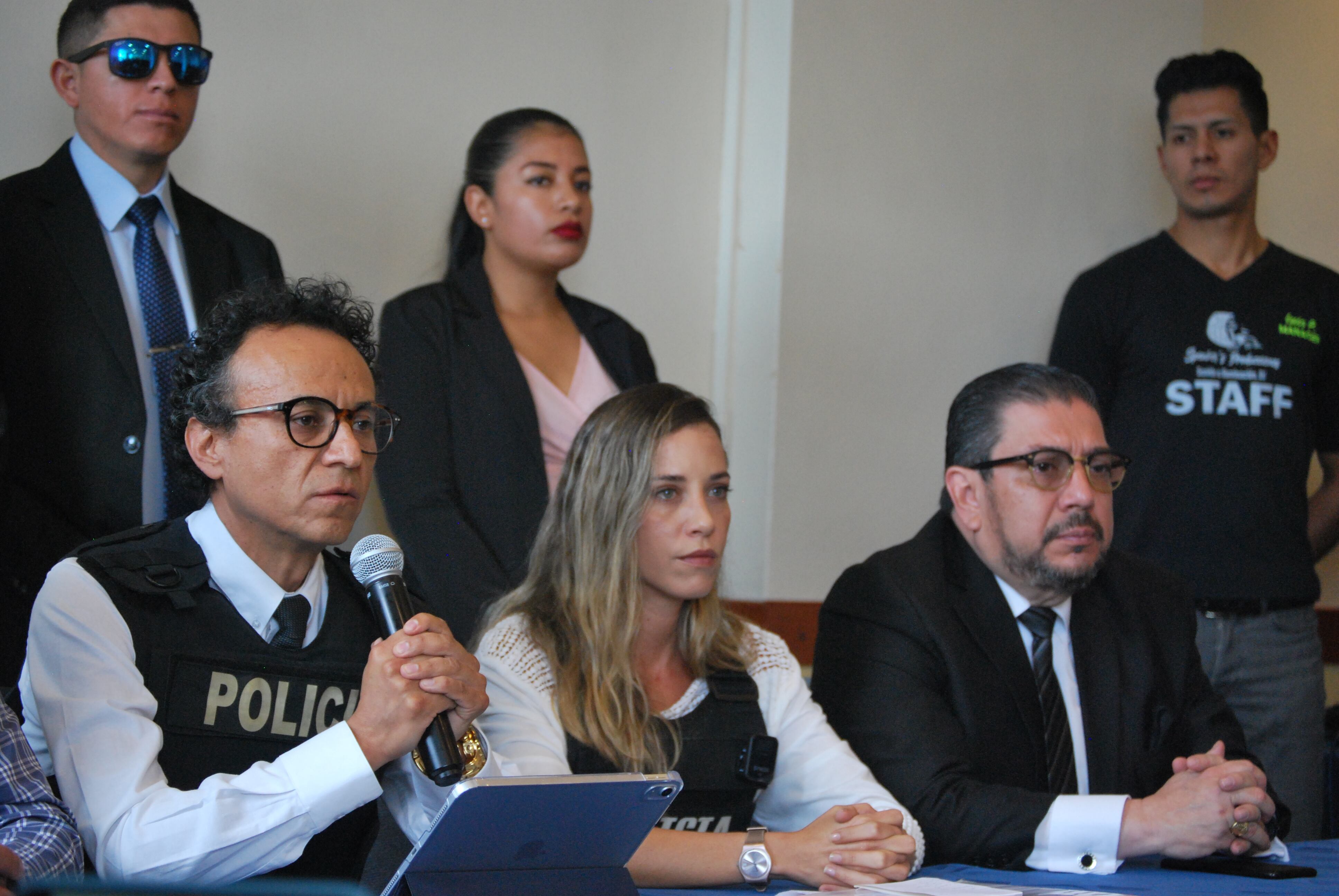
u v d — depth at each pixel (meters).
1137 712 3.43
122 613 2.25
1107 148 6.45
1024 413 3.38
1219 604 5.13
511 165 4.40
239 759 2.30
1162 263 5.50
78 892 1.03
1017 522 3.35
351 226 4.84
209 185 4.57
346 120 4.83
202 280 3.72
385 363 4.14
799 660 5.46
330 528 2.33
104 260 3.53
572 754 2.82
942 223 5.95
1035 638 3.45
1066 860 2.84
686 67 5.61
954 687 3.28
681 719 2.89
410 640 2.20
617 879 2.01
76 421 3.38
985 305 6.07
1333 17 6.65
